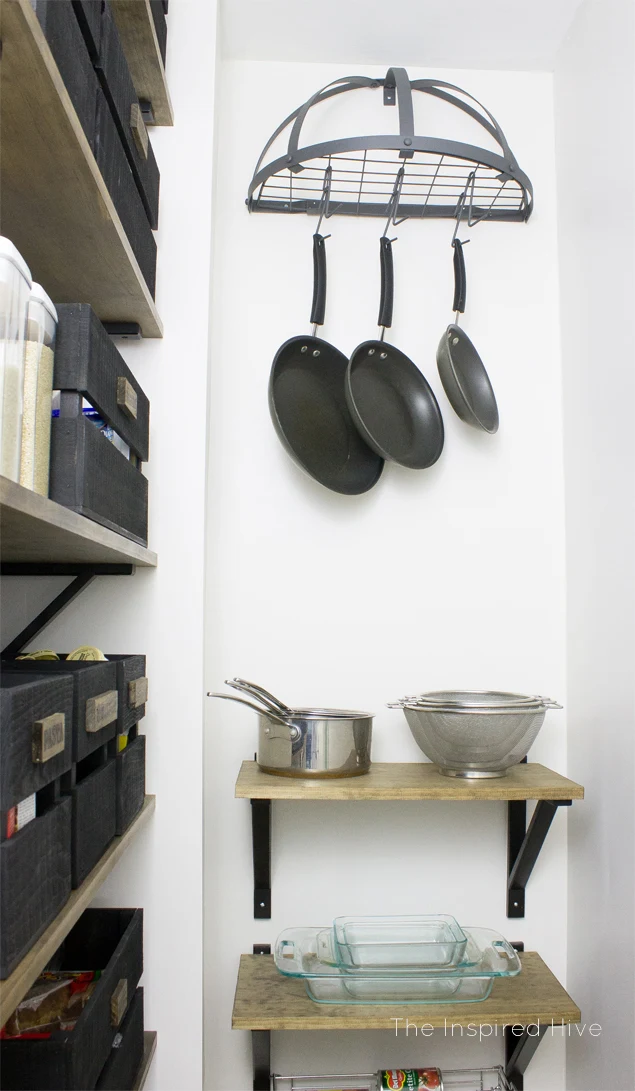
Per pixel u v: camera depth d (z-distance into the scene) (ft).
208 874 5.08
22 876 2.32
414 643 5.32
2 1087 2.75
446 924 4.82
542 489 5.50
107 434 3.60
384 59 5.68
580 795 4.45
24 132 2.64
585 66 5.22
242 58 5.66
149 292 4.16
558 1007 4.33
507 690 5.34
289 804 5.17
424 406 5.39
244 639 5.24
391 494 5.40
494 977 4.40
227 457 5.33
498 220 5.64
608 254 4.85
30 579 4.44
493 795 4.41
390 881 5.18
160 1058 4.31
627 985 4.40
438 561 5.38
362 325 5.49
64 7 2.67
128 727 3.80
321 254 5.22
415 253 5.58
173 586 4.51
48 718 2.50
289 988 4.54
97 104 3.17
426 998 4.36
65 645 4.45
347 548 5.34
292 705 5.21
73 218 3.23
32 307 2.73
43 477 2.81
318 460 5.21
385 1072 4.93
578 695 5.19
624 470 4.62
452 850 5.23
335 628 5.28
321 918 5.13
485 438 5.50
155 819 4.42
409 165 5.61
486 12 5.31
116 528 3.57
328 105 5.66
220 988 5.04
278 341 5.44
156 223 4.46
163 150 4.76
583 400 5.20
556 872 5.31
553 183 5.74
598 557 4.93
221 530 5.29
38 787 2.49
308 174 5.58
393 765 5.06
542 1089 5.25
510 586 5.41
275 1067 5.04
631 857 4.41
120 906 4.38
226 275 5.47
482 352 5.58
